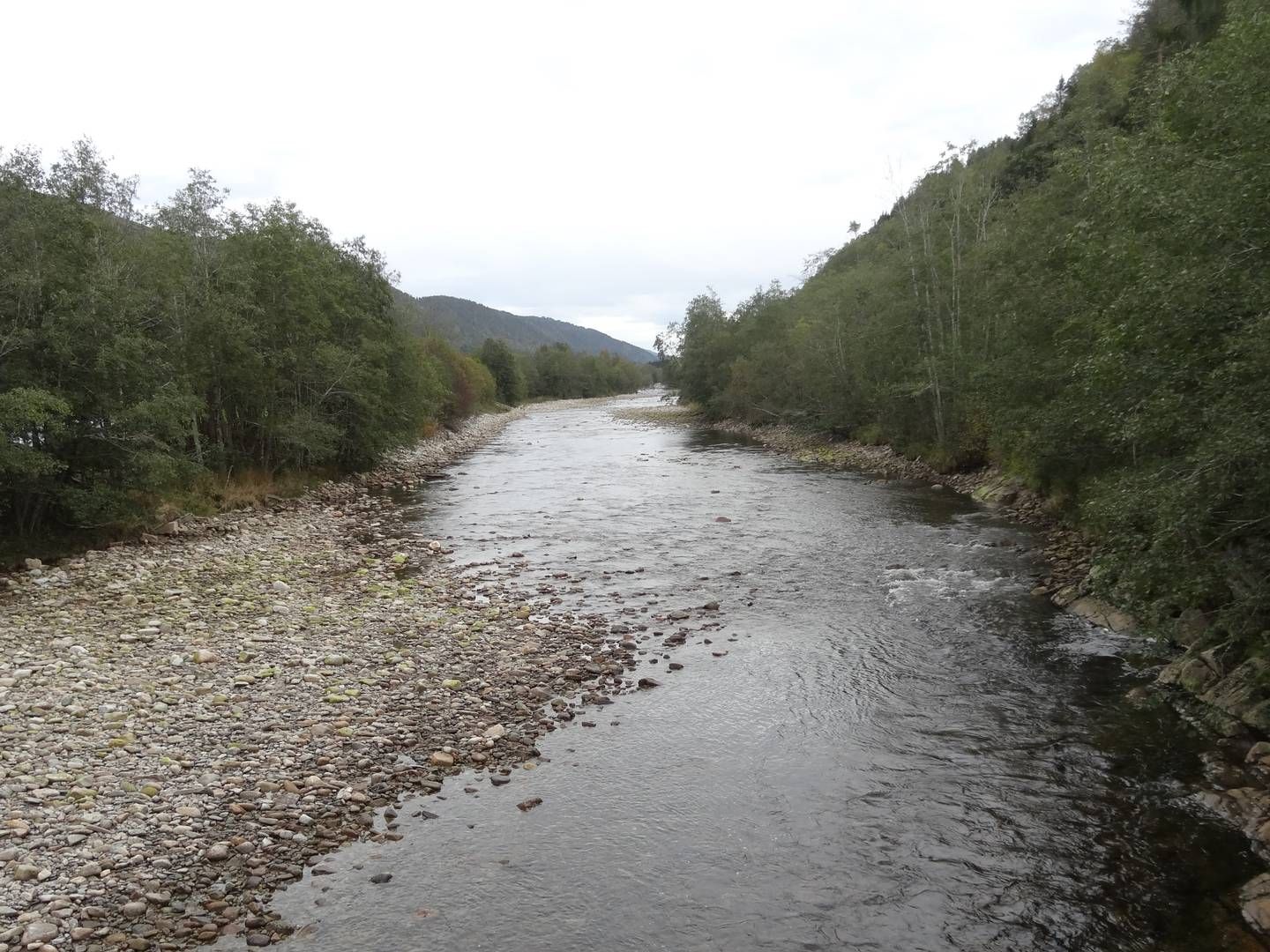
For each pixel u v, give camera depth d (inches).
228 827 366.0
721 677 567.2
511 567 900.0
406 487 1596.9
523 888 337.7
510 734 475.5
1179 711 482.9
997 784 418.6
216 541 986.7
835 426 2214.6
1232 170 378.3
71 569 805.9
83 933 291.0
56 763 406.9
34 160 854.5
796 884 341.7
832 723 493.4
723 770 437.7
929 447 1669.5
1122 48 1809.8
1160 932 306.7
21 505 868.0
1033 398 942.4
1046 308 869.2
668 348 4279.0
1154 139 554.9
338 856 355.3
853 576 828.6
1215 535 423.2
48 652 565.6
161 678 532.7
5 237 821.9
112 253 1014.4
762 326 3240.7
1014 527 1037.8
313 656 590.2
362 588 797.9
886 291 1856.5
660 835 377.7
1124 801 396.8
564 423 3799.2
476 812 394.3
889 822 386.6
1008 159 2009.1
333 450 1521.9
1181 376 406.6
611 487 1557.6
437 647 620.7
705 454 2196.1
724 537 1045.8
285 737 456.4
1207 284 379.6
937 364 1528.1
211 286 1283.2
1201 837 363.6
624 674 574.9
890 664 585.9
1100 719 484.4
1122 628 626.5
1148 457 574.9
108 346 871.1
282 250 1409.9
